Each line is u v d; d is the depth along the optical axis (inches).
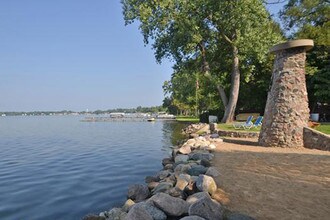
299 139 551.5
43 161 655.8
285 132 559.5
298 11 1338.6
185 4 1054.4
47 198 371.9
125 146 910.4
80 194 386.6
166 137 1179.9
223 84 1338.6
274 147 565.3
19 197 377.7
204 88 1674.5
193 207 212.5
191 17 1071.0
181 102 3371.1
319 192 260.4
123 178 474.0
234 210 220.1
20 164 621.3
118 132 1555.1
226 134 799.7
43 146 948.6
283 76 569.3
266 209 221.5
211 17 1096.2
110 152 783.7
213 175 319.6
